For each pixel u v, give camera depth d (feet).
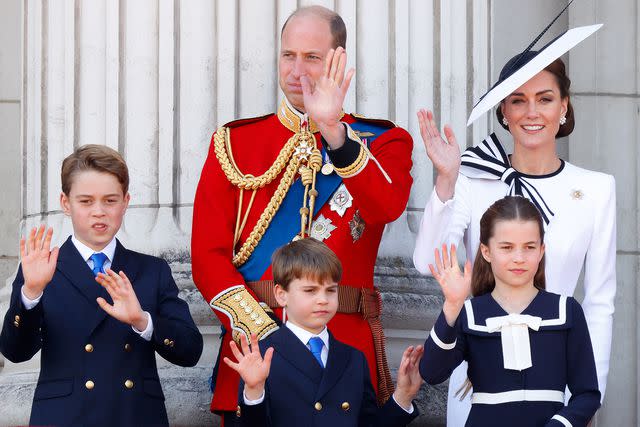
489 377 67.62
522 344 67.41
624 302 102.89
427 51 90.12
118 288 67.51
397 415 69.56
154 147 87.35
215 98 87.56
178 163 87.30
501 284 69.31
